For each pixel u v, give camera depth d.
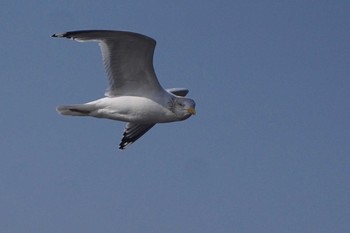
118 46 17.41
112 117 17.98
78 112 17.95
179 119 18.08
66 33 16.98
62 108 17.94
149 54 17.42
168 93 18.03
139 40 17.17
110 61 17.59
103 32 17.14
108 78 17.84
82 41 17.23
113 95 17.98
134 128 20.23
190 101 18.00
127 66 17.69
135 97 17.84
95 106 17.89
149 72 17.75
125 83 17.91
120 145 20.23
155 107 17.86
